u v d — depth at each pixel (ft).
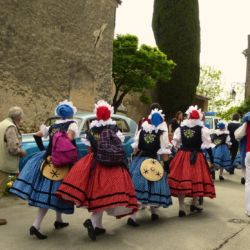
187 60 75.82
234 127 39.29
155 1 78.23
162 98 76.18
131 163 20.27
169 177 21.70
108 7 56.18
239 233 18.39
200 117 22.18
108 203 16.06
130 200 16.78
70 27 50.85
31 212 21.45
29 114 45.75
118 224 19.53
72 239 16.87
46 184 16.40
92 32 53.98
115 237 17.29
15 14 43.98
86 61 53.21
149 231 18.38
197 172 21.65
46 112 47.85
